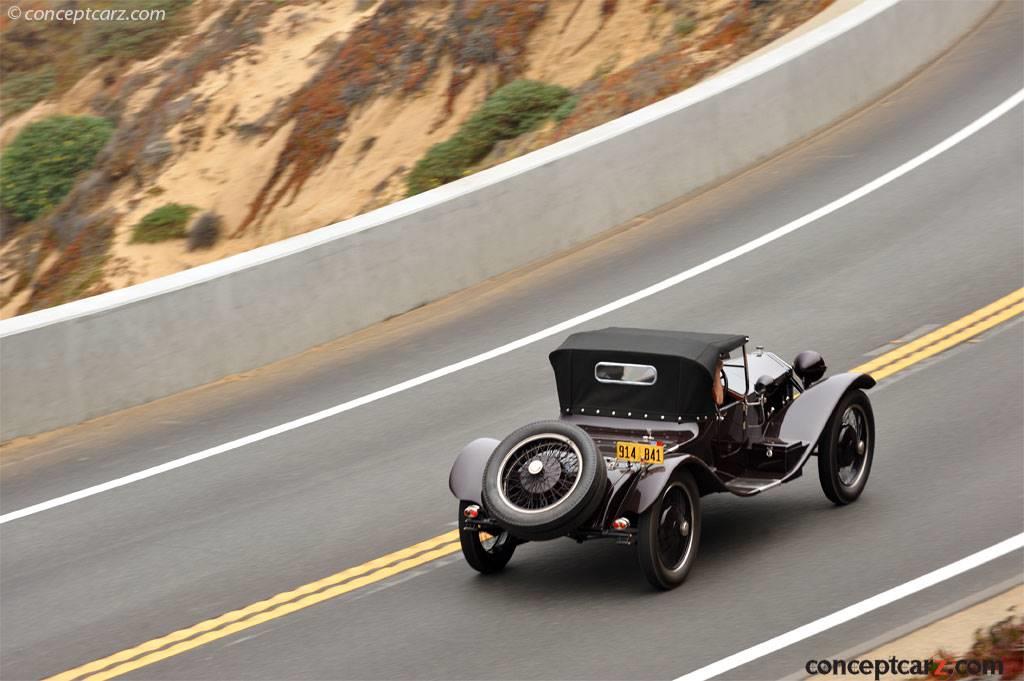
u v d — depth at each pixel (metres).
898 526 17.03
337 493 20.84
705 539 17.41
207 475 22.58
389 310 30.00
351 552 18.45
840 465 17.92
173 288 27.41
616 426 16.95
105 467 23.70
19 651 16.73
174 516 20.92
